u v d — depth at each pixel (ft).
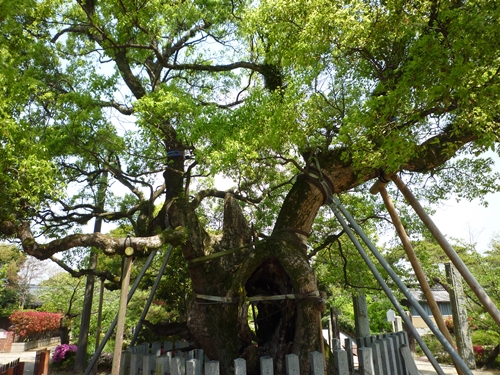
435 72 17.75
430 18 21.13
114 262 52.70
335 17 22.50
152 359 21.95
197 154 25.90
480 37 16.61
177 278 44.65
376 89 20.17
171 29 37.73
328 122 26.63
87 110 33.01
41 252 23.68
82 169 37.11
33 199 23.62
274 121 23.32
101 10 36.29
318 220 40.34
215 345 25.57
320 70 26.22
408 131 19.70
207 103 37.52
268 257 24.43
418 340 20.57
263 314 26.96
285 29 26.12
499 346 54.39
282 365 22.27
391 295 22.07
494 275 55.42
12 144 23.63
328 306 78.54
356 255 40.29
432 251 66.33
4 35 29.91
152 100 28.53
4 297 114.73
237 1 38.27
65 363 57.06
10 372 30.45
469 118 18.54
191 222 28.04
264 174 35.47
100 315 51.08
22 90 27.02
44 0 34.19
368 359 20.01
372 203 39.17
